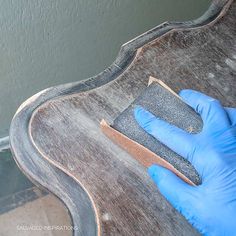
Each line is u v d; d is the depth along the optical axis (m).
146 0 0.69
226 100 0.40
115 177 0.35
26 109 0.38
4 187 0.73
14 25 0.55
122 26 0.70
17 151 0.35
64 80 0.69
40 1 0.55
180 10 0.78
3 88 0.62
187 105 0.37
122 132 0.35
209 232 0.32
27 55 0.60
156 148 0.34
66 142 0.36
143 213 0.33
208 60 0.43
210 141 0.34
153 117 0.35
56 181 0.35
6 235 0.69
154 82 0.39
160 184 0.33
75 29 0.63
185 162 0.34
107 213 0.33
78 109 0.38
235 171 0.32
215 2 0.49
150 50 0.43
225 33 0.45
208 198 0.32
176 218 0.33
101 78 0.41
